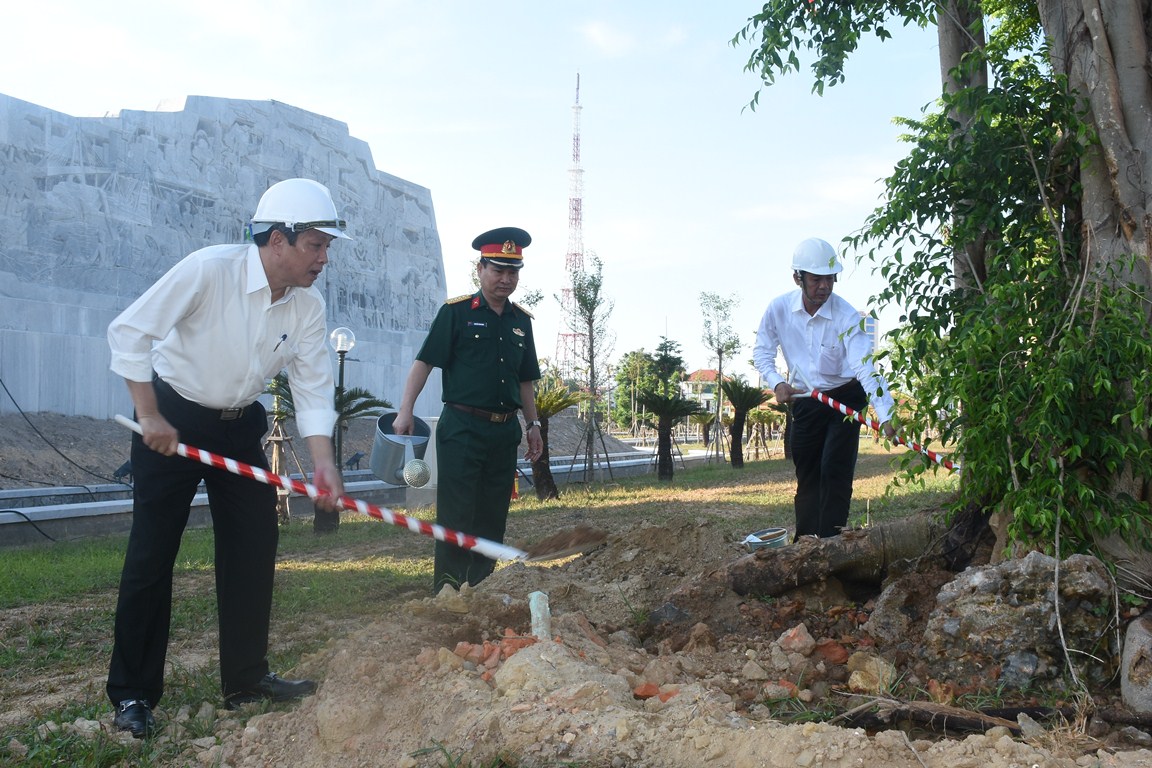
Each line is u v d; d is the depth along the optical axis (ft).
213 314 12.55
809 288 20.36
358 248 123.24
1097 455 13.39
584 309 79.20
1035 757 8.93
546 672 11.12
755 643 14.14
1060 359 12.41
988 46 14.76
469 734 10.29
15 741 11.68
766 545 19.60
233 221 105.91
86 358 85.46
